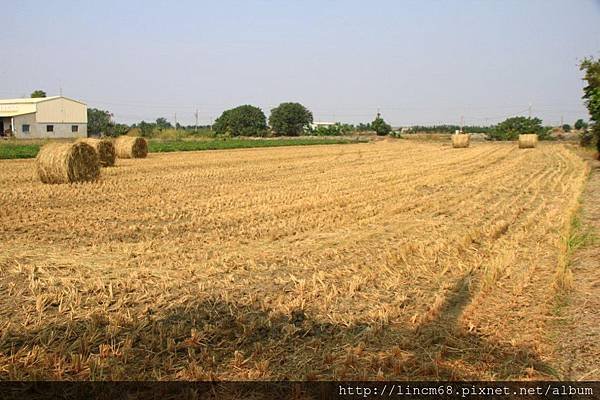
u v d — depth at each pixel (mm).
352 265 8297
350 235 10648
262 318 6121
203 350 5336
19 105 69938
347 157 35438
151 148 42000
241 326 5930
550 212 13250
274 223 11844
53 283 7012
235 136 95500
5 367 4914
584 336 5777
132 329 5797
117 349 5281
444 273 8078
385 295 7082
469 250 9602
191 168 25859
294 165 28312
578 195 16422
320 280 7469
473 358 5293
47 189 16672
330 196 16062
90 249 9234
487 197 16469
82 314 6113
